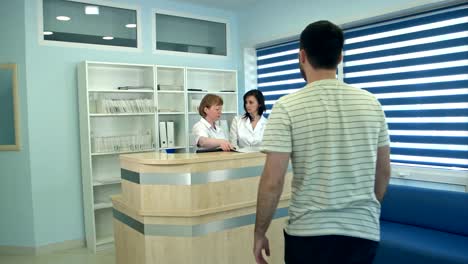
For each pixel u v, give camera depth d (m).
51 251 4.12
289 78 5.14
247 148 3.30
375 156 1.38
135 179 2.72
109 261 3.83
